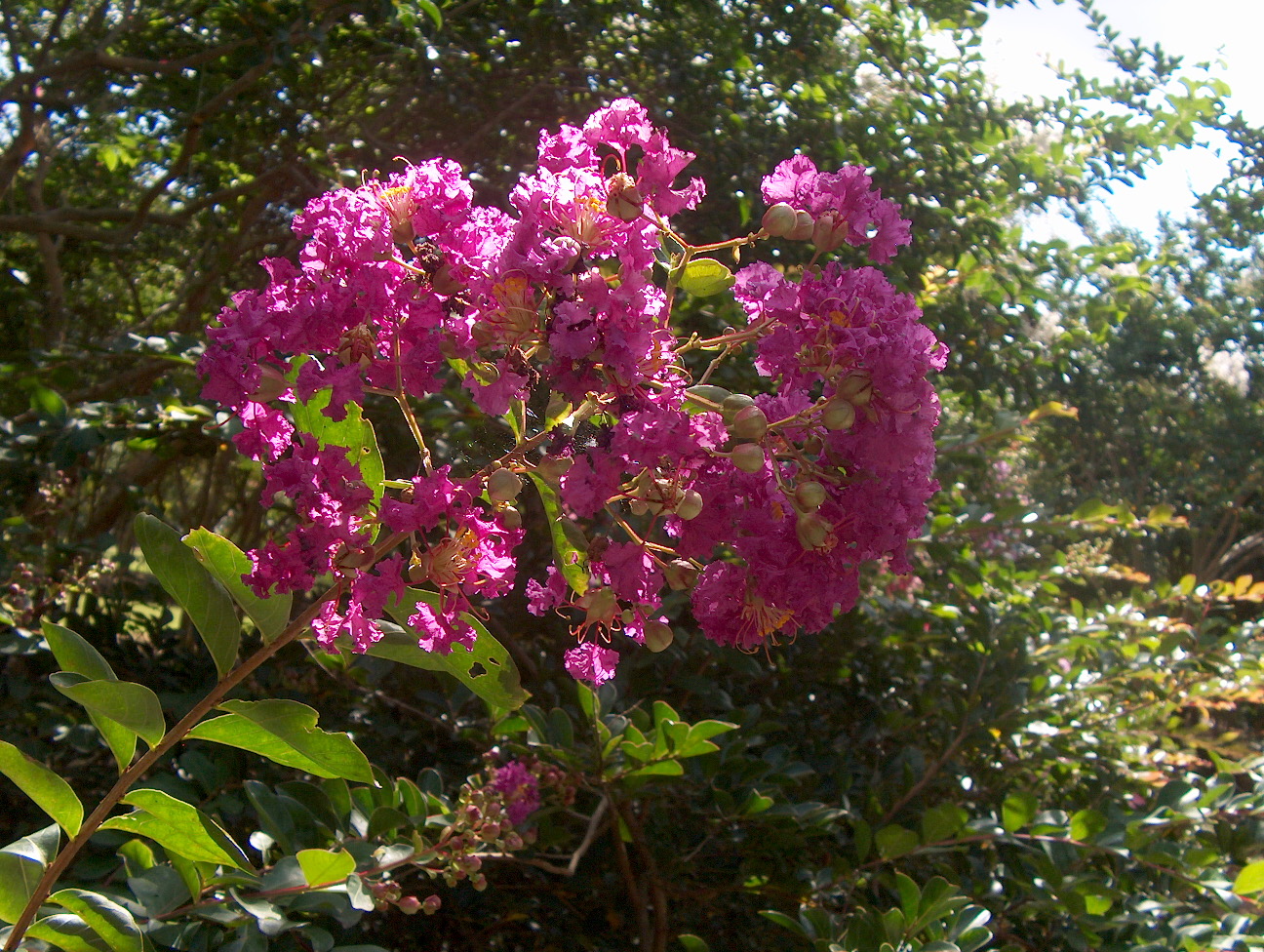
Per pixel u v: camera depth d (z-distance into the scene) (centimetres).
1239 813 93
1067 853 80
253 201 152
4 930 46
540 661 104
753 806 80
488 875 97
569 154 42
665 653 99
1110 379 317
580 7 119
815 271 42
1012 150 150
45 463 95
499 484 40
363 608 39
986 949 84
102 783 88
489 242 40
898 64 136
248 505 165
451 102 119
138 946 47
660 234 42
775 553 40
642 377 39
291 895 54
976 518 124
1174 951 75
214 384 40
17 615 86
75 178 204
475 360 40
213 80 135
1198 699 127
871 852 96
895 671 129
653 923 100
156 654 100
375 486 44
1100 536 224
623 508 54
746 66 125
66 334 180
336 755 44
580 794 96
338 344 39
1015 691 108
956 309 128
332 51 127
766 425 40
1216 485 362
